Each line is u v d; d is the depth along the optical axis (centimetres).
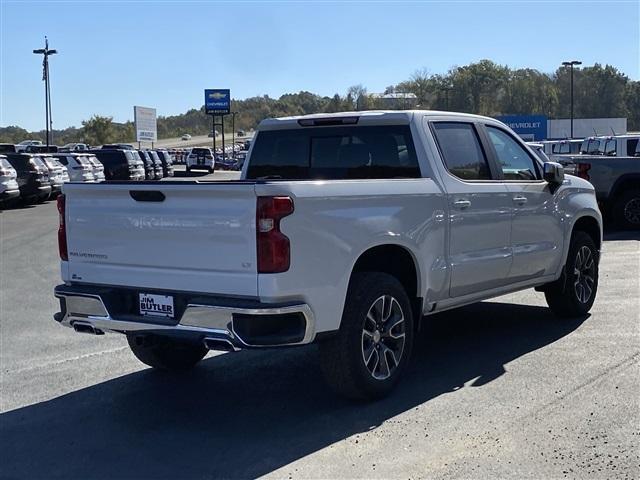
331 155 664
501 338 718
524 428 485
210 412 543
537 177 729
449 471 425
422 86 9594
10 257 1405
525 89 10169
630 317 786
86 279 553
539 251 708
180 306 503
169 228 502
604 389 555
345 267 505
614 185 1548
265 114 14300
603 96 10712
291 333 479
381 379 543
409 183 568
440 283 595
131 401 573
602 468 423
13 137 12538
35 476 445
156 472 443
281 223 467
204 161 5256
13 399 585
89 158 3284
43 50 5128
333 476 425
